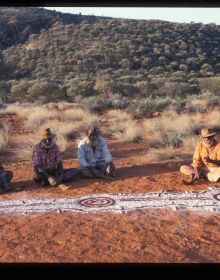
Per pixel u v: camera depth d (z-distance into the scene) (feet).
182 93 112.98
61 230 21.09
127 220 22.08
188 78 171.32
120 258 17.85
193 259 17.67
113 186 28.25
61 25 254.27
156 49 212.23
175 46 218.79
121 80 158.20
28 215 23.30
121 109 70.13
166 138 41.42
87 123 52.80
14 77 196.03
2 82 147.02
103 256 18.11
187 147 38.91
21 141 42.91
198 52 214.07
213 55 217.77
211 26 259.39
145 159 35.24
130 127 46.34
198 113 57.57
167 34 233.76
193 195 25.66
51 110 68.49
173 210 23.26
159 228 20.93
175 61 203.92
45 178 28.91
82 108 71.15
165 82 126.41
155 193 26.27
